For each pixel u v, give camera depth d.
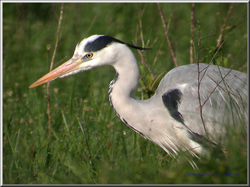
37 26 16.09
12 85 11.70
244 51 11.53
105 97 10.41
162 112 7.36
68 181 6.79
